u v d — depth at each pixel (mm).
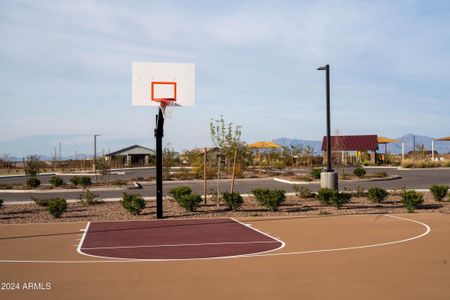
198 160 37781
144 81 16844
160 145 16516
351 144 60250
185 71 17078
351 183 30438
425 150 60656
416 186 27672
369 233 12523
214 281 7484
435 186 20812
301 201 20781
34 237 12461
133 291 6949
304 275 7805
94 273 8133
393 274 7816
